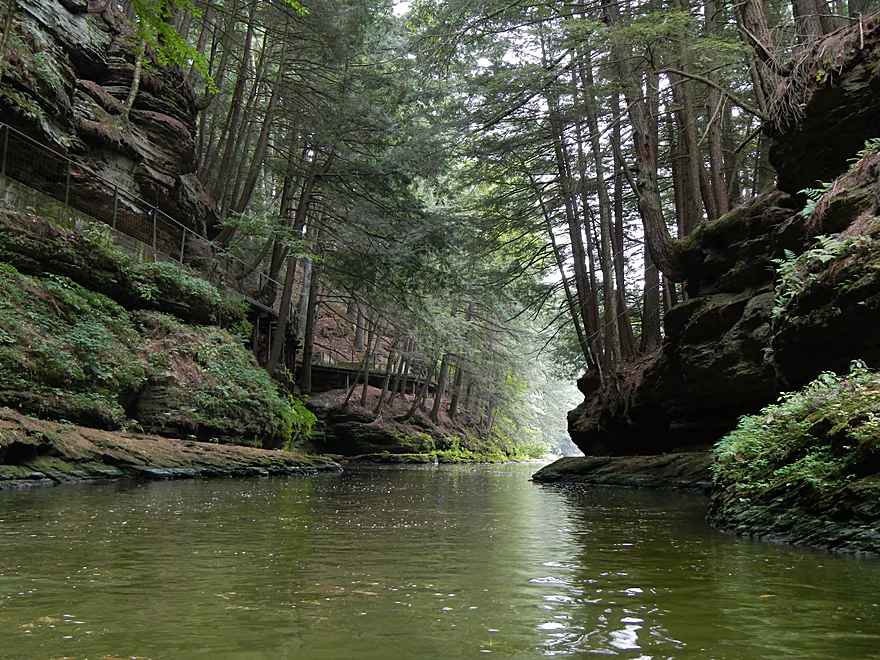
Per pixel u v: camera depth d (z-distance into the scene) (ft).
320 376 120.78
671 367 52.34
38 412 36.29
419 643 7.66
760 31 38.11
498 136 71.77
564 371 115.44
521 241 93.50
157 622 8.44
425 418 130.72
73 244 47.62
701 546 16.98
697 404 49.83
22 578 11.13
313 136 82.64
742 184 83.35
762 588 11.27
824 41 35.70
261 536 17.10
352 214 85.40
